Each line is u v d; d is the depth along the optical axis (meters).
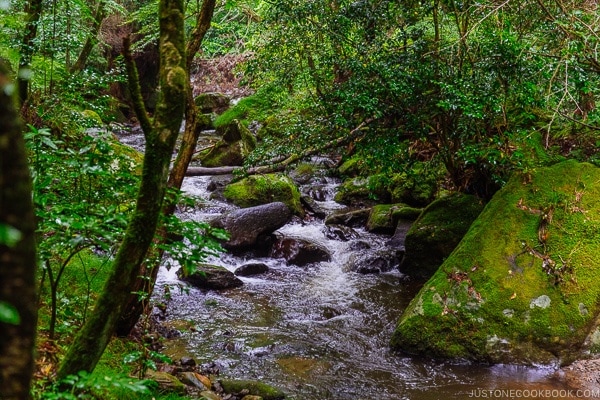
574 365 5.08
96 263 5.54
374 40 6.78
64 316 4.08
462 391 4.75
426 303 5.57
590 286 5.38
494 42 6.04
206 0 4.58
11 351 1.26
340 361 5.31
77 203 3.18
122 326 4.78
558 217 5.80
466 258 5.73
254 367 5.11
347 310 6.57
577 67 5.91
